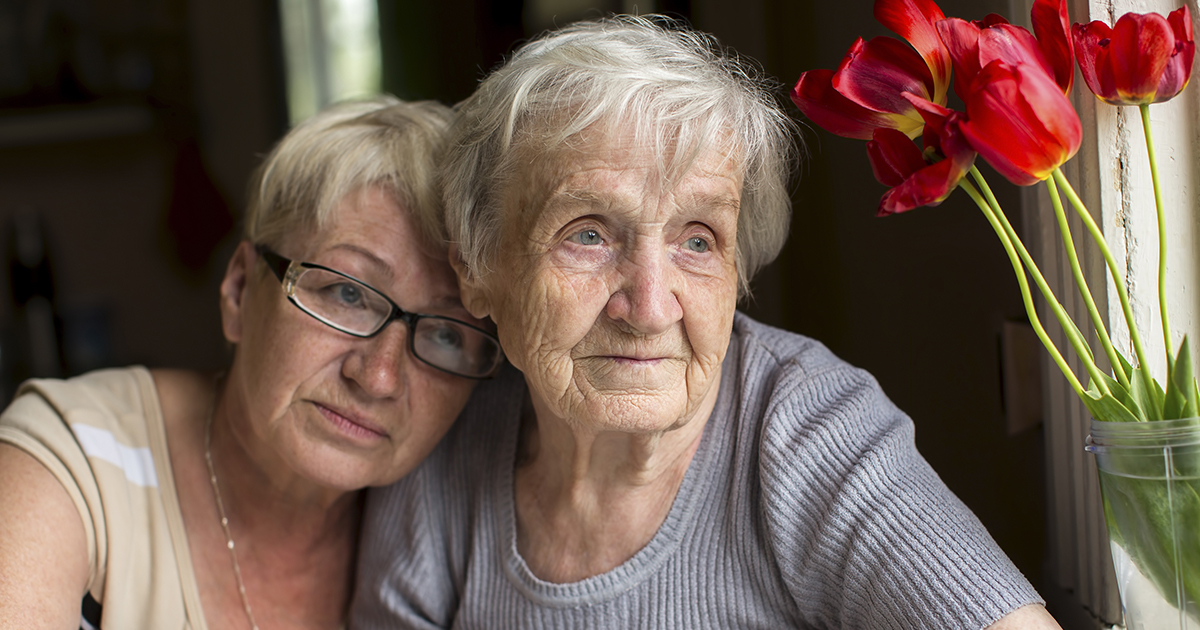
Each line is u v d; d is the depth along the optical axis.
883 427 0.88
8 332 2.89
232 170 3.10
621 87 0.79
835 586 0.83
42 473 1.04
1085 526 0.92
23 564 0.96
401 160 0.99
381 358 0.99
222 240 3.05
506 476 1.02
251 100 3.10
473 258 0.90
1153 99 0.65
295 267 1.00
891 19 0.70
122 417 1.16
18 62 2.78
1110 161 0.84
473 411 1.10
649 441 0.86
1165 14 0.80
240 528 1.15
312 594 1.18
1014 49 0.64
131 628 1.08
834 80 0.70
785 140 0.93
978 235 1.05
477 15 2.76
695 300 0.82
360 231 0.99
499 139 0.85
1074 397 0.92
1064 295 0.91
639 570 0.91
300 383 1.00
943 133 0.63
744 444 0.93
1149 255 0.84
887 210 0.64
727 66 0.87
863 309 1.37
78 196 2.97
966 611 0.72
